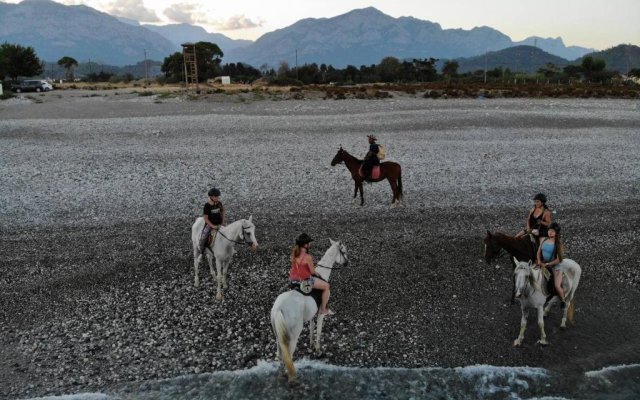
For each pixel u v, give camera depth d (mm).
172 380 9969
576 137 34094
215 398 9477
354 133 35969
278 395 9562
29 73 78500
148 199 20875
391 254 15516
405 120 40781
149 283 13867
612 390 9844
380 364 10609
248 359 10695
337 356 10828
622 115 43094
